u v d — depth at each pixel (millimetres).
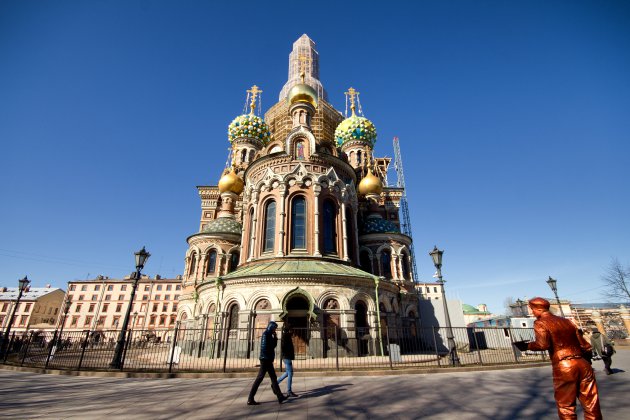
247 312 23984
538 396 10484
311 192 31344
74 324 92438
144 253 20422
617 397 10305
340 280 25031
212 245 38750
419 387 12164
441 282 20047
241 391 11922
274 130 58500
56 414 8914
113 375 15969
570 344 6062
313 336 22750
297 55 74750
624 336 43125
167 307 93438
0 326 90500
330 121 57844
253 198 32656
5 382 14109
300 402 10062
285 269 25359
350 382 13398
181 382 14102
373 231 39281
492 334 37625
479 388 11898
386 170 63969
